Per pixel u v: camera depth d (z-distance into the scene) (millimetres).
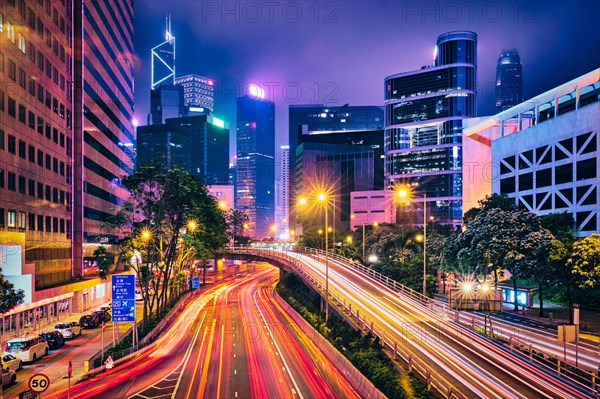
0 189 55969
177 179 63406
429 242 104500
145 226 62531
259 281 142000
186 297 95062
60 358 45031
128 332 55031
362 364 34906
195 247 77875
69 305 73938
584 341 50188
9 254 54875
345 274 85000
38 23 67688
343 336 46000
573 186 95438
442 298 81125
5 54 57531
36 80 66688
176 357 45281
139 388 34094
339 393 32594
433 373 32344
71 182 80250
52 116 72500
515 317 63688
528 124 133250
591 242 56062
